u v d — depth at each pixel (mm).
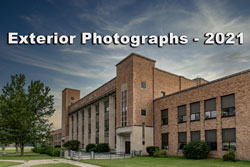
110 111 47312
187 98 31578
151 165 20719
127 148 37719
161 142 35594
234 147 24484
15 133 37688
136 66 38188
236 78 24953
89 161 25531
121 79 40625
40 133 39656
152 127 37562
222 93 26422
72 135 74125
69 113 75812
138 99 37219
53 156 36125
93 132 55344
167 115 35156
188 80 46438
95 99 53844
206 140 28062
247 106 23359
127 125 37219
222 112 26375
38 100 42062
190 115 30969
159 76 40812
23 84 42875
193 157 26625
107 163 23000
